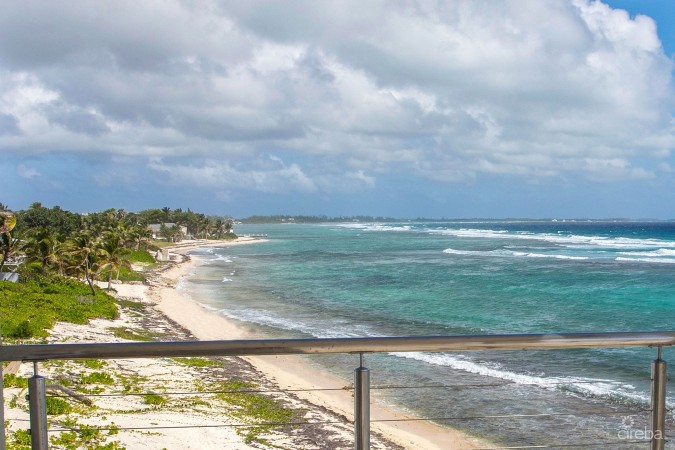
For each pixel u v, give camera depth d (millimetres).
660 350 3184
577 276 57312
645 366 22203
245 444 14477
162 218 168625
